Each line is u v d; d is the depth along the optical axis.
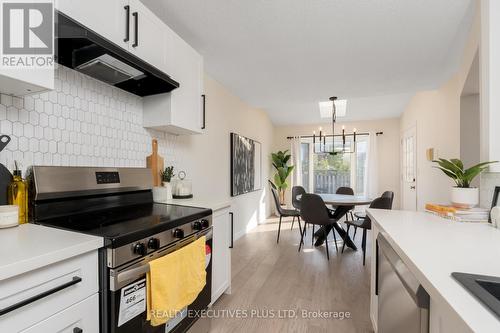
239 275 2.55
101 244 0.94
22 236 0.94
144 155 1.97
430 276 0.67
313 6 1.69
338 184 5.88
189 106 2.05
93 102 1.58
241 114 4.14
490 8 1.50
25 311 0.71
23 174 1.22
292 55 2.36
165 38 1.75
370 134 5.49
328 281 2.43
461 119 2.52
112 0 1.36
